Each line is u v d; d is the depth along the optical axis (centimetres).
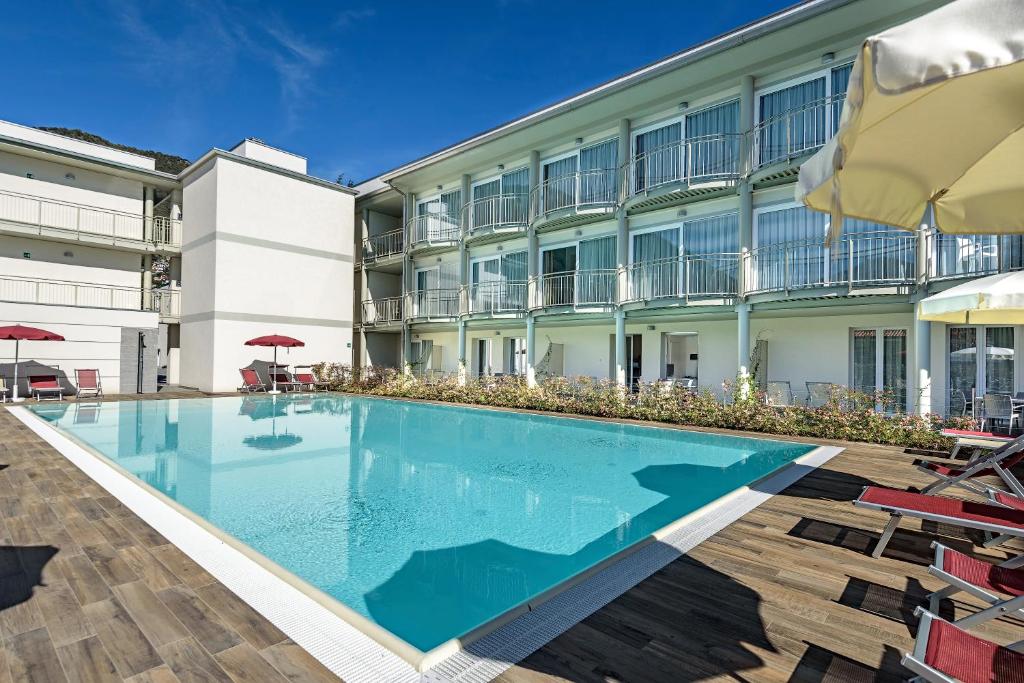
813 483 622
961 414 1040
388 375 1969
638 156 1456
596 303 1457
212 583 349
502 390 1558
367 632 288
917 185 299
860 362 1192
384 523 547
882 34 172
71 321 1808
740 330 1199
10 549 408
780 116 1141
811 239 1145
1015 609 229
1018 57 153
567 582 349
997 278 540
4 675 248
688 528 462
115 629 290
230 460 857
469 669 256
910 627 296
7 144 1777
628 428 1143
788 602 325
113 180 2070
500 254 1864
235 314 1939
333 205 2233
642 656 267
